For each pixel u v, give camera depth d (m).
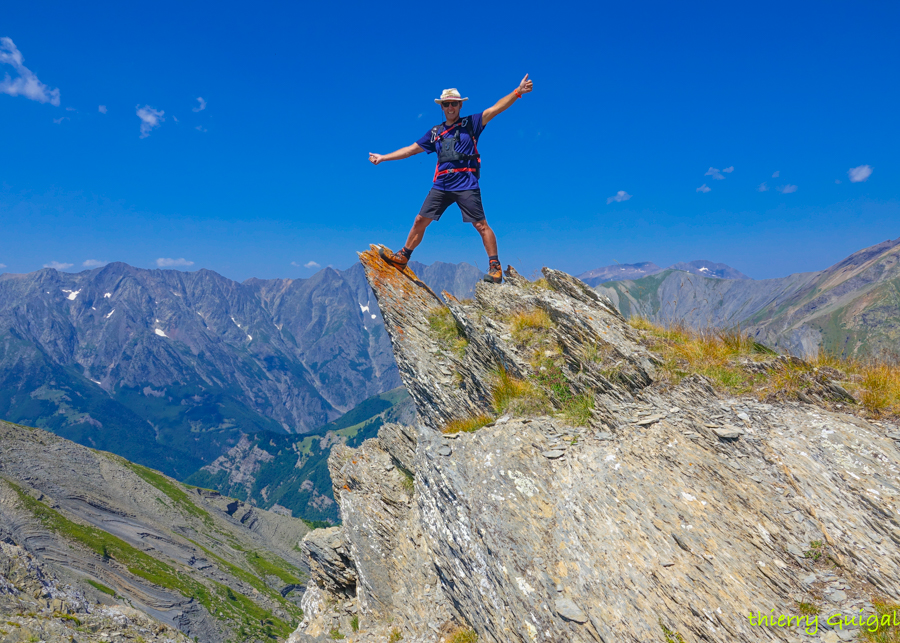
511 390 10.40
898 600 5.24
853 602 5.41
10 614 30.03
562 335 10.66
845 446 7.12
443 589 9.66
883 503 6.23
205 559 170.75
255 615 142.50
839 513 6.36
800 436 7.49
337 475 14.93
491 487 8.48
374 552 12.17
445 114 12.27
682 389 8.97
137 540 161.00
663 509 7.12
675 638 5.78
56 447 192.25
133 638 33.94
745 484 7.12
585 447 8.58
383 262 15.23
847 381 8.17
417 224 13.95
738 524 6.67
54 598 39.09
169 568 146.62
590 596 6.54
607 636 6.09
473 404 11.52
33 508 138.12
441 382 12.54
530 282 13.62
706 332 9.84
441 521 9.07
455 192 12.78
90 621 33.66
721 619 5.73
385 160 12.89
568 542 7.25
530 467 8.51
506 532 7.74
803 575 5.91
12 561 46.28
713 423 8.17
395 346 14.02
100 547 136.38
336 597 14.48
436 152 12.84
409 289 14.93
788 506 6.67
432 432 10.46
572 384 9.81
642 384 9.30
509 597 7.20
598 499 7.59
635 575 6.51
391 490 12.94
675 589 6.20
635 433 8.43
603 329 10.31
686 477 7.47
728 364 9.07
